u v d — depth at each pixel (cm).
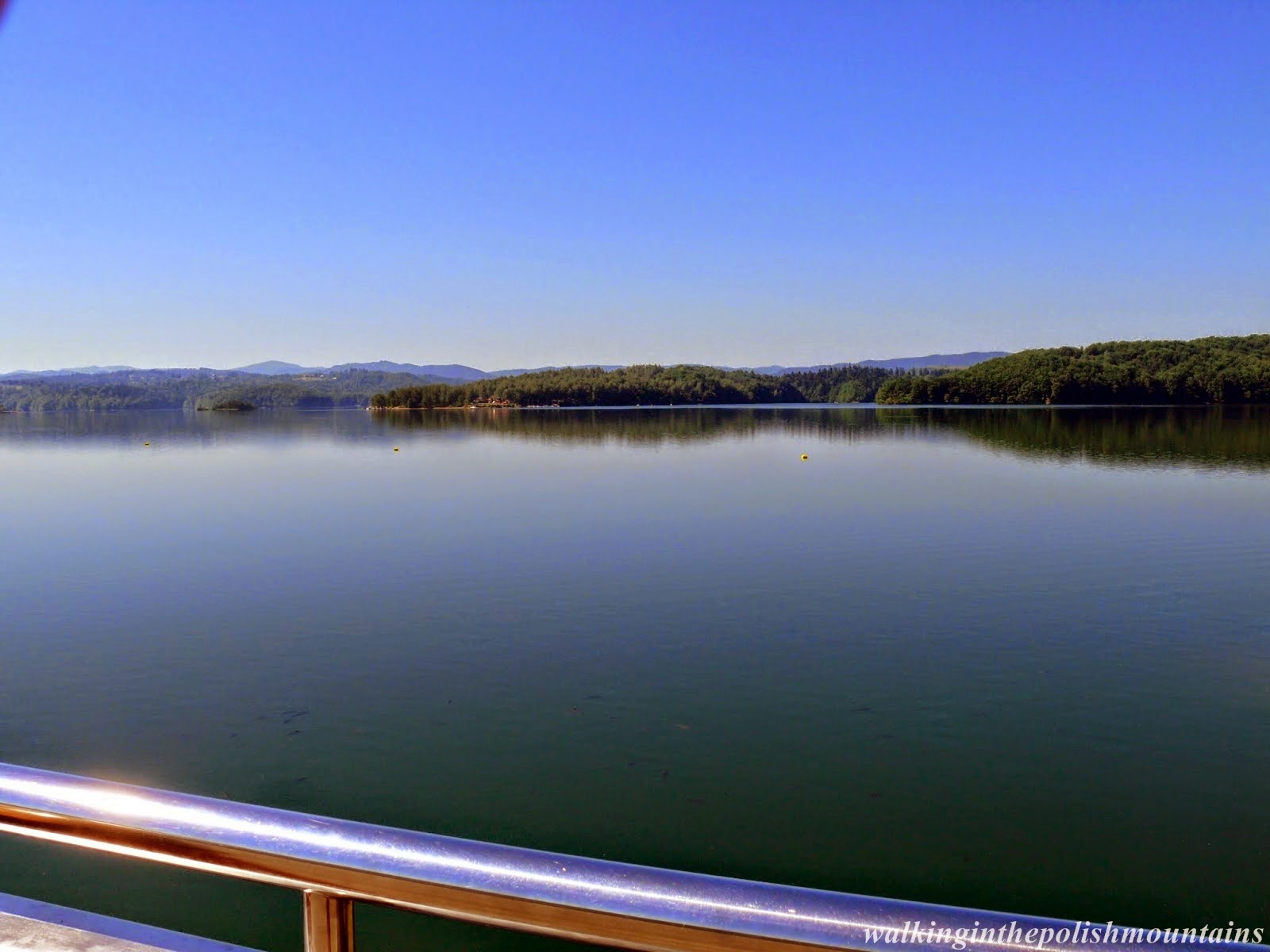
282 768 799
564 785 766
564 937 138
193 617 1302
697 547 1831
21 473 3681
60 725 897
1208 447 4509
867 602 1356
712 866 653
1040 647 1122
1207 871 641
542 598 1394
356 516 2327
